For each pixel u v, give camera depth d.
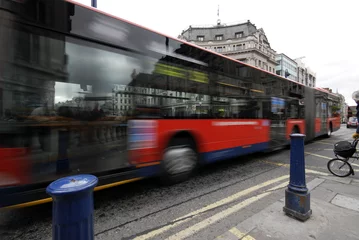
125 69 3.23
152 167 3.60
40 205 3.30
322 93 11.66
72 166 2.74
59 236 1.27
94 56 2.91
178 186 4.19
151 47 3.59
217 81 4.86
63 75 2.64
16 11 2.33
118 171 3.16
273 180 4.54
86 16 2.84
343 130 22.28
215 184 4.32
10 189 2.32
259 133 6.29
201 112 4.47
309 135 9.77
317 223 2.57
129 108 3.28
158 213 3.03
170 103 3.87
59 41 2.61
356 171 5.21
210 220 2.79
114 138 3.12
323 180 4.39
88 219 1.34
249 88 5.88
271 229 2.45
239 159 6.87
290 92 8.14
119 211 3.11
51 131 2.58
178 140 4.05
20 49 2.35
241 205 3.25
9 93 2.30
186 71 4.16
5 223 2.78
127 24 3.29
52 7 2.56
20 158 2.38
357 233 2.36
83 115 2.82
